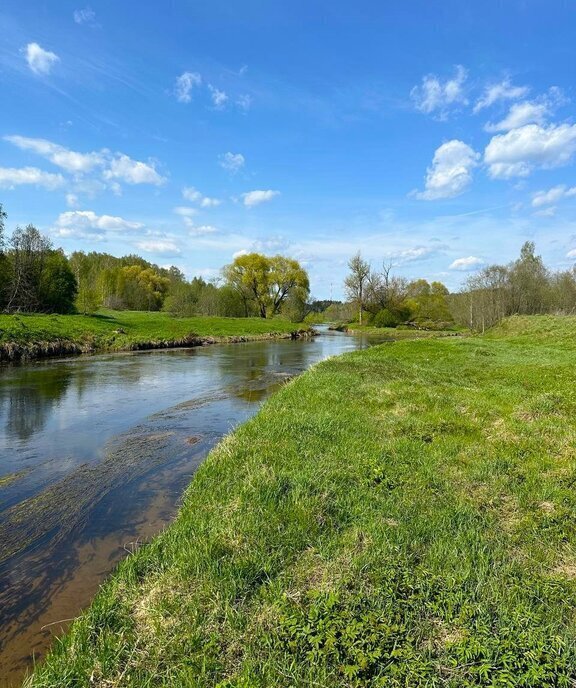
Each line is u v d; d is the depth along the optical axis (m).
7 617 4.46
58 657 3.66
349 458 7.51
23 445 9.91
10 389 16.12
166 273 107.69
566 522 5.30
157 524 6.32
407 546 4.83
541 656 3.28
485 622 3.65
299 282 76.44
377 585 4.11
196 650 3.54
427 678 3.15
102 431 11.07
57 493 7.34
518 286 54.22
